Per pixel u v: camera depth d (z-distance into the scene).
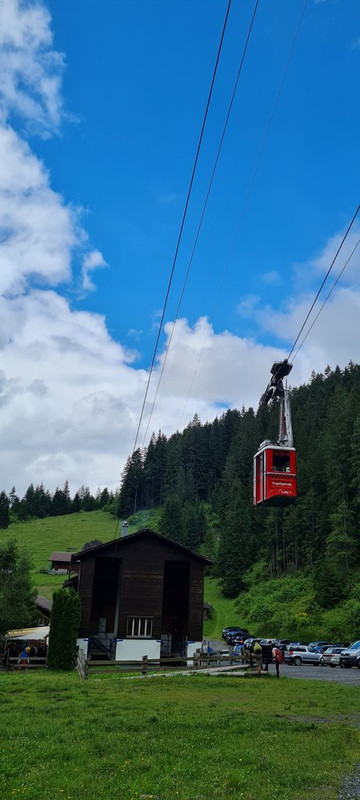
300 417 144.38
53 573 115.81
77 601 31.17
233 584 97.38
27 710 16.08
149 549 39.09
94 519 183.75
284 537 98.88
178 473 167.12
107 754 11.12
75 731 13.06
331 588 67.88
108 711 16.11
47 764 10.20
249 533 114.19
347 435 91.75
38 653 39.00
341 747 12.15
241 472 146.00
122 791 8.72
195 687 22.30
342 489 87.81
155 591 38.44
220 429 188.88
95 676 26.42
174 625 43.72
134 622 37.72
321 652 46.78
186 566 45.06
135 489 177.38
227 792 8.84
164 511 135.38
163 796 8.51
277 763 10.61
